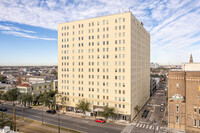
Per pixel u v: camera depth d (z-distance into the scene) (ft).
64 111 227.81
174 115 157.48
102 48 201.46
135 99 207.51
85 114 211.61
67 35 231.30
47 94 238.27
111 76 194.59
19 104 274.16
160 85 572.51
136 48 215.10
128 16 186.19
